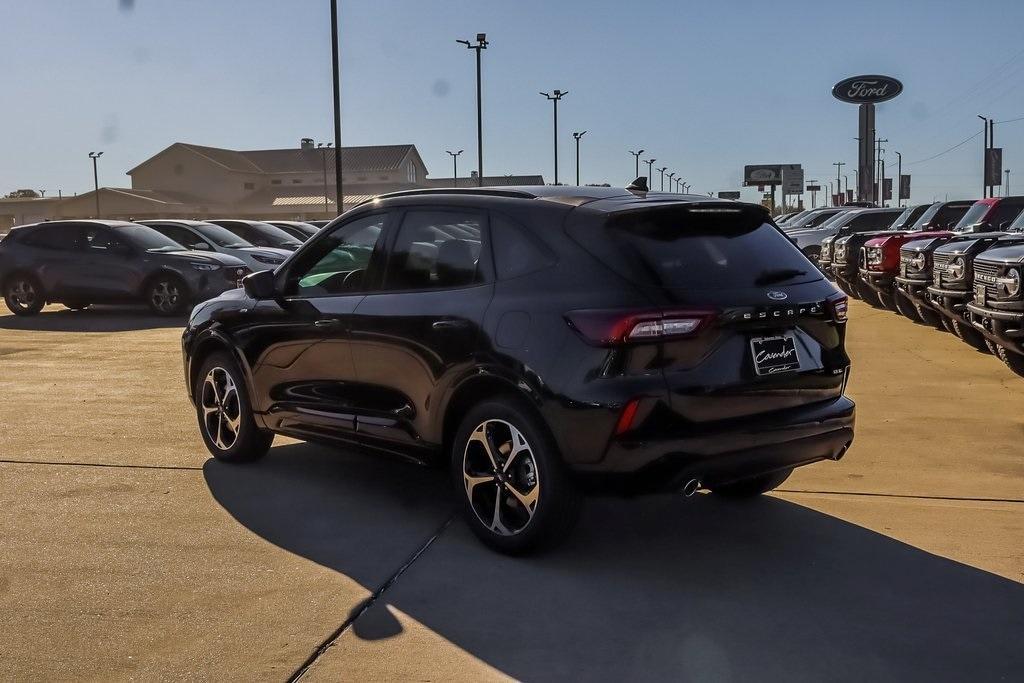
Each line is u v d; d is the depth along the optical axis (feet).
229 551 14.80
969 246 32.55
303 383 17.89
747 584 13.58
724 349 13.53
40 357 35.78
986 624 12.28
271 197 302.86
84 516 16.44
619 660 11.27
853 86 201.67
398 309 15.81
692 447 13.19
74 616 12.40
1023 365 27.61
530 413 13.92
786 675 10.91
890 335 40.47
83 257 52.29
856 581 13.70
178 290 51.75
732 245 14.48
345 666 11.08
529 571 14.05
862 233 53.93
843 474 19.19
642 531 15.89
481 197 15.60
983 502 17.33
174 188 300.20
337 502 17.34
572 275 13.73
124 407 25.80
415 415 15.71
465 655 11.37
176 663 11.12
